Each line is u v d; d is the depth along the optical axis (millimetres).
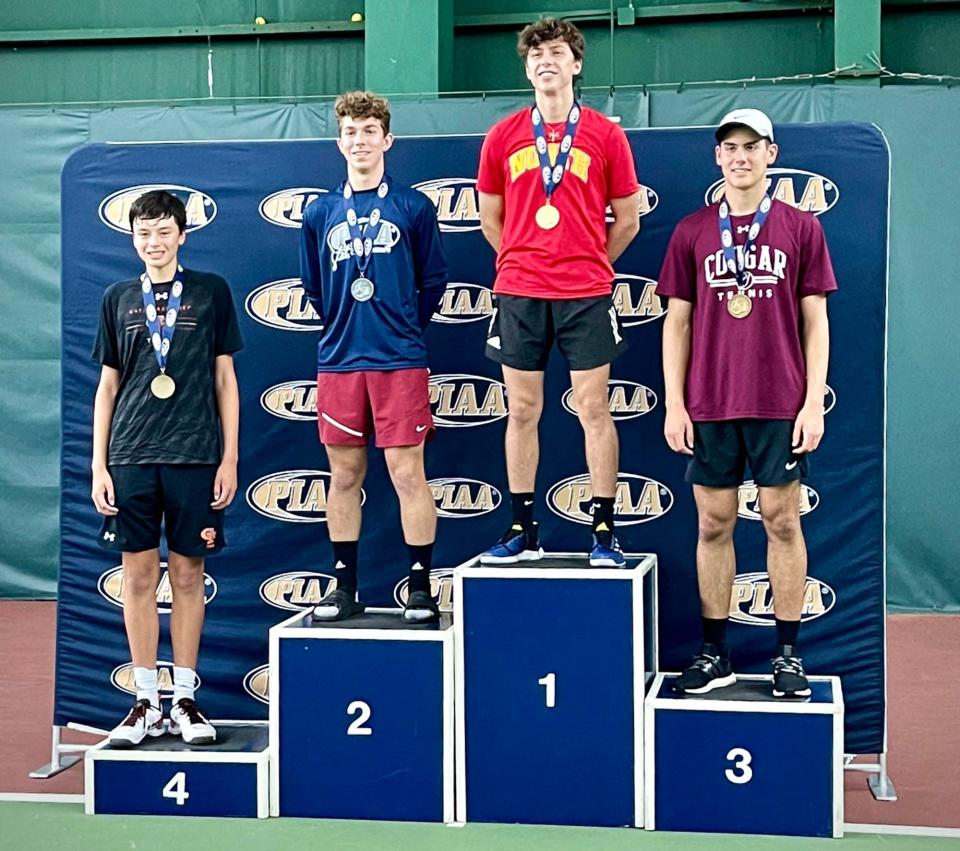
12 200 6844
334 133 6578
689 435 3553
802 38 6707
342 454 3752
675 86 6395
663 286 3572
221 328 3736
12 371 6914
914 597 6465
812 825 3334
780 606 3549
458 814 3506
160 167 4168
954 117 6281
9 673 5328
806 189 3918
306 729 3555
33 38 7262
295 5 7098
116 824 3457
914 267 6336
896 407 6383
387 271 3668
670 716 3408
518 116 3633
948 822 3453
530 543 3701
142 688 3715
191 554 3658
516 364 3613
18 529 6992
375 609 3902
